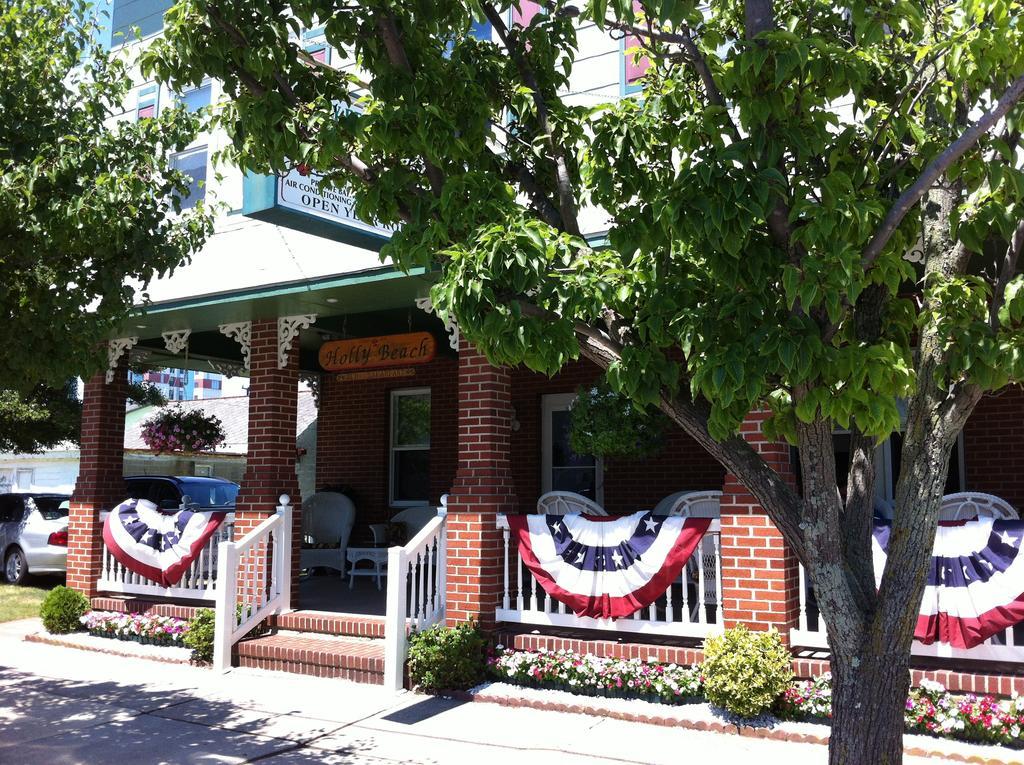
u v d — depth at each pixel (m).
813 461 3.52
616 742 6.28
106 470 11.12
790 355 3.11
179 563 9.82
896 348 3.59
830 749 3.56
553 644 7.59
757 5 3.69
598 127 4.46
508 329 3.70
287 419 10.07
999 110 3.37
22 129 6.05
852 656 3.50
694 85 4.81
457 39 5.53
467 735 6.54
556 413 11.83
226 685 8.17
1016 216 3.50
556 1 5.23
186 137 6.80
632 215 3.95
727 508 6.98
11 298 6.01
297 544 9.78
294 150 4.74
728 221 3.34
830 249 3.22
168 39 4.82
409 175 4.75
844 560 3.55
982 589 5.96
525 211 4.48
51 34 6.45
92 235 5.80
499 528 8.08
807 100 3.64
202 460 24.02
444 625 8.18
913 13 3.64
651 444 9.09
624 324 4.14
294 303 9.52
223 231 9.66
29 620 11.86
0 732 6.81
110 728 6.89
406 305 9.67
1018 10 3.56
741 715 6.43
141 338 12.16
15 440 17.23
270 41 4.73
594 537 7.42
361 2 4.71
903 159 3.99
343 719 7.03
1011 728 5.74
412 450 13.51
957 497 7.06
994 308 3.55
